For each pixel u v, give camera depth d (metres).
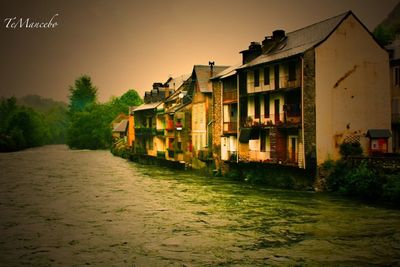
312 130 31.98
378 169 28.91
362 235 19.92
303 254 17.41
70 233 21.58
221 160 45.72
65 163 68.75
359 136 33.50
